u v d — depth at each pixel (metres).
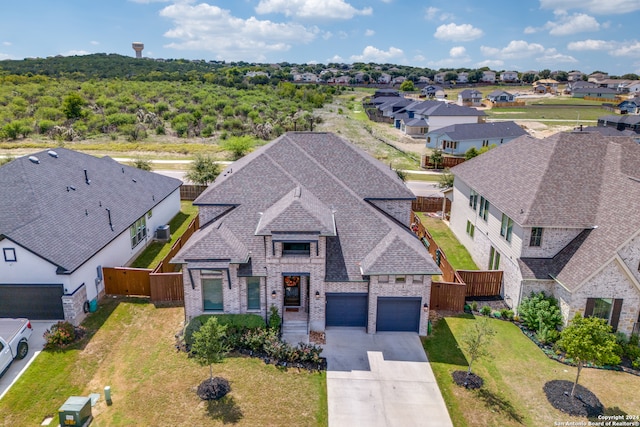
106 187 31.48
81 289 23.36
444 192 40.09
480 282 27.27
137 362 20.08
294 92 146.75
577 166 26.80
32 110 89.50
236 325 21.94
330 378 19.53
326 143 30.64
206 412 17.16
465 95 144.88
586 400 18.52
